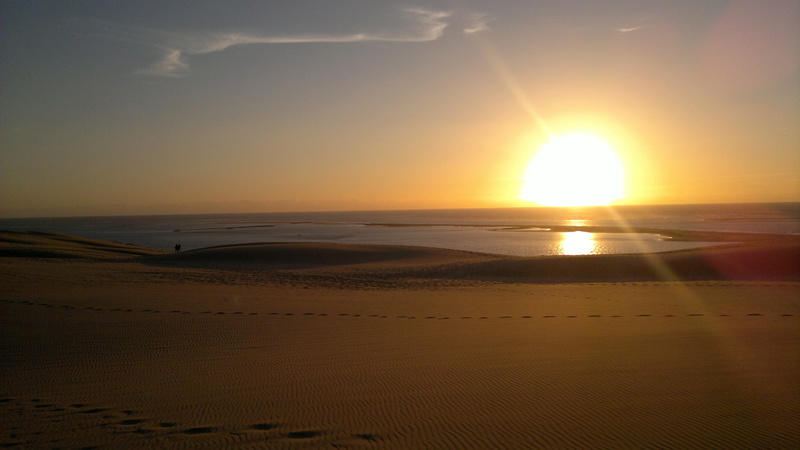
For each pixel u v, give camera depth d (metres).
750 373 9.53
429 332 14.49
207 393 9.02
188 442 6.91
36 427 7.50
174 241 91.88
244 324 15.71
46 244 52.38
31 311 17.05
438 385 9.22
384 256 45.69
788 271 31.78
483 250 60.62
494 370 10.14
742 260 34.19
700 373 9.59
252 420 7.68
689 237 74.62
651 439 6.64
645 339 12.98
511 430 7.06
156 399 8.72
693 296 23.30
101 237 107.69
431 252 47.44
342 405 8.27
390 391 8.94
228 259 43.84
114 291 22.61
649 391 8.59
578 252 56.34
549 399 8.30
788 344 11.99
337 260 43.75
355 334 14.23
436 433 7.04
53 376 10.16
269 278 30.84
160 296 21.48
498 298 23.08
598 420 7.33
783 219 135.50
